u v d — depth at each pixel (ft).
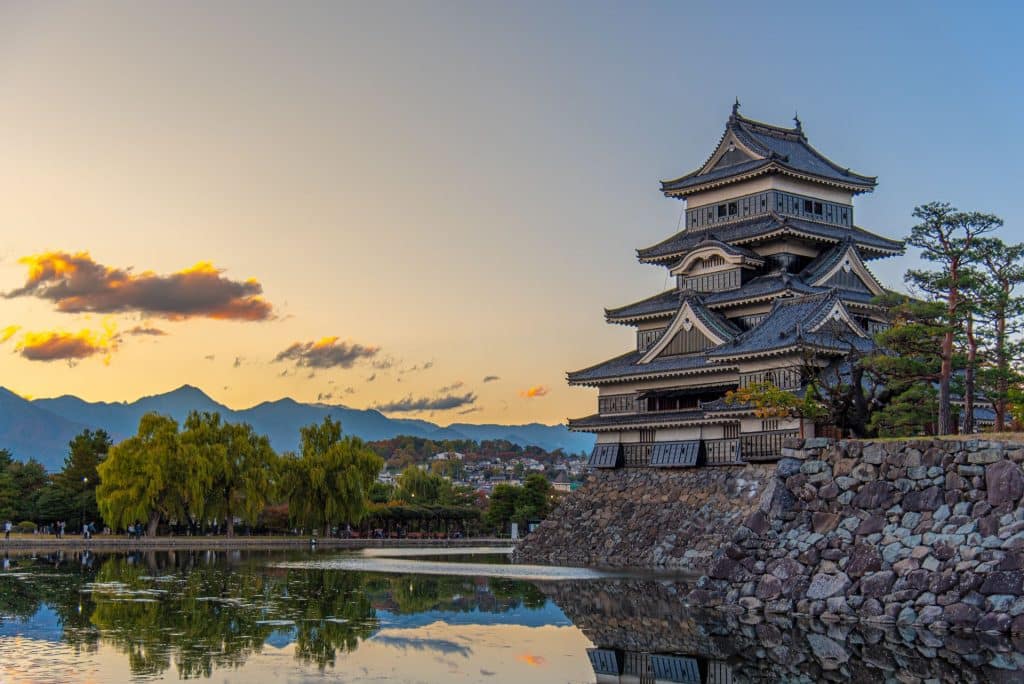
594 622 167.73
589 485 329.31
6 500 502.79
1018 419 229.25
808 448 171.42
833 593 159.43
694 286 345.72
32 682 117.80
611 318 353.92
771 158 336.70
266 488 445.78
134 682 118.62
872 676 123.03
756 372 290.35
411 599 198.59
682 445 304.09
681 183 363.15
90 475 536.83
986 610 144.77
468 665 132.16
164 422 437.99
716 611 168.14
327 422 499.51
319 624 163.32
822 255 341.82
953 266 223.92
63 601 190.08
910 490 158.92
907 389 236.63
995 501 150.00
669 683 123.13
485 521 563.07
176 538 428.56
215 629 156.35
